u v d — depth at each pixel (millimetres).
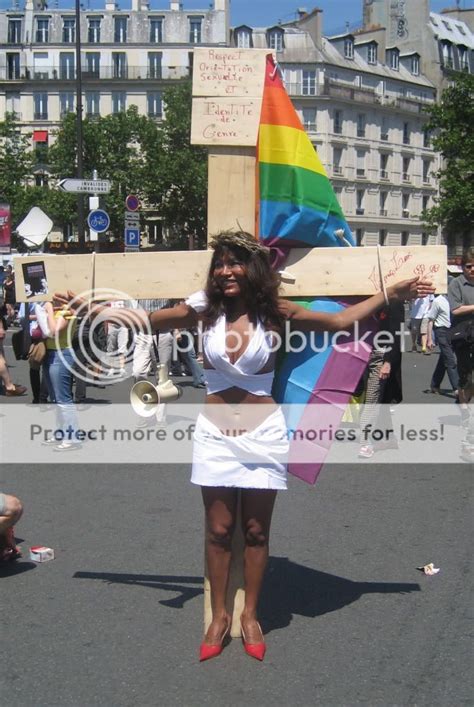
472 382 8812
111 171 66812
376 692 3734
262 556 4090
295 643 4238
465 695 3715
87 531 6117
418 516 6516
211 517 4062
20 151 68688
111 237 67438
